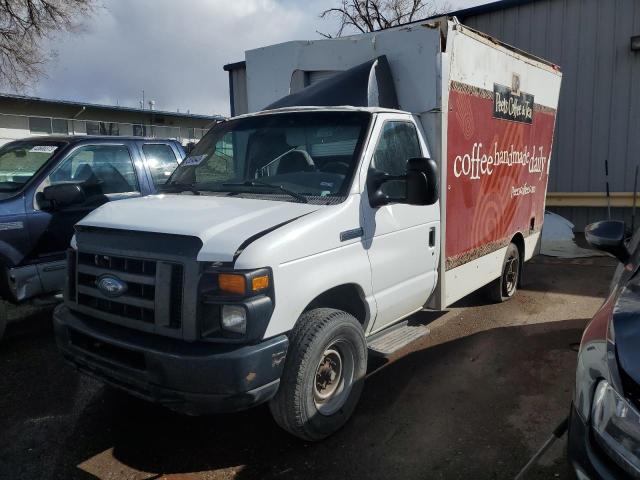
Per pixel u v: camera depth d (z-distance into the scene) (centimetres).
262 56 616
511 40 1182
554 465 349
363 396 448
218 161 466
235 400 314
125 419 422
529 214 702
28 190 565
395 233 425
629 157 1098
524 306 673
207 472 354
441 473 346
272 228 339
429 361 516
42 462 367
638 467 214
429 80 475
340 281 371
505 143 602
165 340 327
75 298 382
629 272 327
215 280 316
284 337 334
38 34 2292
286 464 360
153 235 339
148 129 3616
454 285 522
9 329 618
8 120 2978
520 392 448
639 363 229
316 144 427
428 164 379
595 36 1096
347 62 540
